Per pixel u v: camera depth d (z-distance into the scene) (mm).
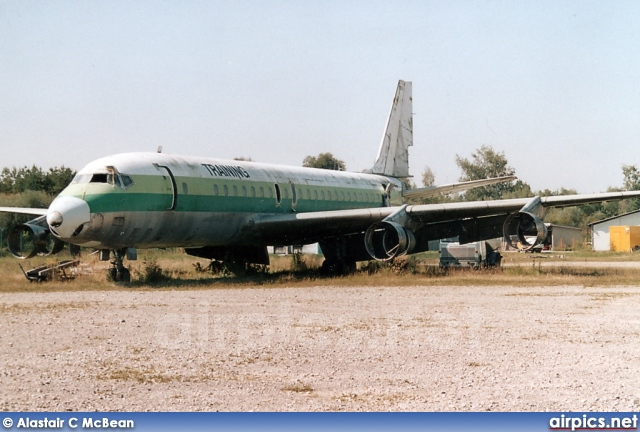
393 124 60469
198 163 39469
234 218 40719
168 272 45000
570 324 22078
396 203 57938
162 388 14305
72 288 33906
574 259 69875
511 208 39125
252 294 31172
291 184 45750
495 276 39844
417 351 17812
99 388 14297
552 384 14570
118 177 34688
